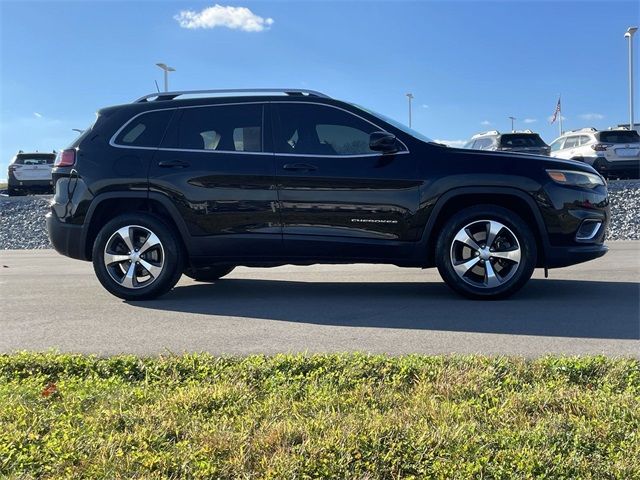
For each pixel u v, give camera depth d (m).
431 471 2.39
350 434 2.62
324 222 5.88
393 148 5.79
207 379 3.45
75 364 3.71
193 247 6.07
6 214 20.08
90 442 2.62
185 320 5.27
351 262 5.96
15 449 2.57
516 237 5.68
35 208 20.52
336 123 6.00
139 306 5.95
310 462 2.44
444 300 6.02
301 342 4.43
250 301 6.16
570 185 5.71
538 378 3.37
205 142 6.13
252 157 6.00
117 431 2.75
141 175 6.07
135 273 6.18
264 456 2.49
